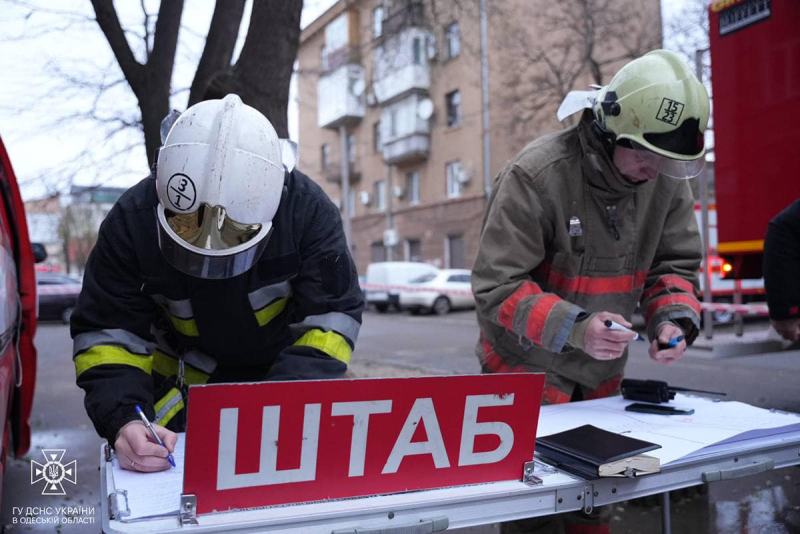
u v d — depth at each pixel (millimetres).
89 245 30625
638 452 1367
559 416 1867
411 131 23000
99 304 1621
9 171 3254
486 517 1239
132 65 5668
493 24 12648
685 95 1809
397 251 24844
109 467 1397
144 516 1096
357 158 26938
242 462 1114
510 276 2059
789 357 7363
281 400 1123
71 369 8148
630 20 15516
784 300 3018
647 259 2250
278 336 1892
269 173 1452
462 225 22062
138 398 1511
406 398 1217
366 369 7113
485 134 20922
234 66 5125
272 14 4984
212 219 1390
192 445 1075
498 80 20031
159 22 5691
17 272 3400
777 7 4574
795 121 4445
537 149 2131
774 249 3029
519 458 1326
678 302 2121
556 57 17531
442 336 11289
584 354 2262
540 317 1891
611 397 2121
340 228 1776
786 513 2883
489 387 1280
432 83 22797
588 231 2135
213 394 1071
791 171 4496
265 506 1139
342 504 1158
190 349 1947
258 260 1643
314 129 28922
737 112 4910
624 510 2959
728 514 2895
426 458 1248
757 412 1838
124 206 1649
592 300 2201
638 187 2143
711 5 5141
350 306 1711
